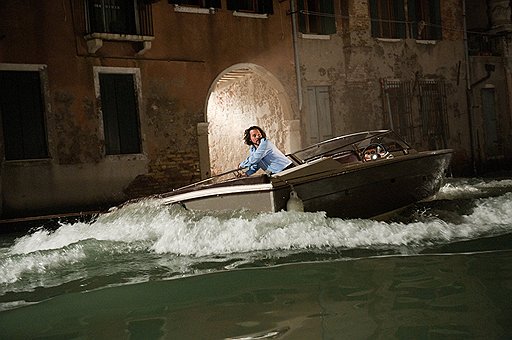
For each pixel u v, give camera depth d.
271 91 15.39
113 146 12.60
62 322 3.81
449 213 7.43
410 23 17.83
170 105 13.27
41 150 11.74
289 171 6.60
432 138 18.19
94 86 12.29
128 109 12.81
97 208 12.22
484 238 5.67
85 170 12.12
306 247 5.70
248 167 7.55
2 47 11.31
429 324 3.27
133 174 12.71
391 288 4.05
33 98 11.69
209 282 4.61
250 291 4.24
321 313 3.60
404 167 7.90
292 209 6.45
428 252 5.17
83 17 12.21
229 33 14.25
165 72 13.22
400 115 17.44
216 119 17.56
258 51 14.71
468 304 3.57
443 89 18.62
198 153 13.65
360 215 7.29
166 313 3.84
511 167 20.44
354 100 16.50
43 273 5.32
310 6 15.77
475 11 20.98
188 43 13.58
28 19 11.59
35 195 11.54
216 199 6.75
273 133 15.67
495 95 20.25
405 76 17.62
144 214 7.11
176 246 6.13
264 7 14.88
